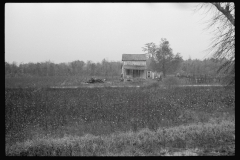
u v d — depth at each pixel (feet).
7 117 38.09
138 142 25.32
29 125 34.42
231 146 22.43
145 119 36.40
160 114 39.65
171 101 52.21
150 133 28.53
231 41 35.60
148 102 50.72
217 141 24.70
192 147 23.15
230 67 39.32
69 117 39.09
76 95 64.69
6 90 74.69
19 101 53.88
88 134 29.86
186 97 57.11
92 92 71.20
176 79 106.63
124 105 47.55
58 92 72.08
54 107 46.78
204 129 29.09
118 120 35.91
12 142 27.22
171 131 29.27
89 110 43.47
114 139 26.81
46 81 125.59
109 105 48.03
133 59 164.55
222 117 37.68
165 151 22.17
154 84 90.53
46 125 33.40
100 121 36.50
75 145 25.17
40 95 64.39
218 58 39.19
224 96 56.18
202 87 80.33
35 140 27.04
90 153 22.56
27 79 138.41
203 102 50.62
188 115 39.65
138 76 157.99
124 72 159.33
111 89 80.79
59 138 28.32
